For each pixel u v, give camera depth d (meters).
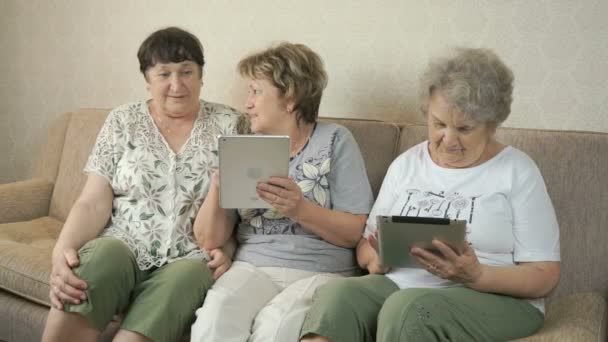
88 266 1.52
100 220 1.82
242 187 1.54
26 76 3.04
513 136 1.75
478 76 1.47
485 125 1.52
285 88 1.75
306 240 1.74
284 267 1.71
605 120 1.83
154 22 2.63
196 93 1.89
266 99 1.77
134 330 1.46
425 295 1.30
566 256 1.65
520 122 1.96
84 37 2.83
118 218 1.83
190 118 1.91
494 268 1.39
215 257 1.74
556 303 1.58
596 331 1.33
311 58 1.81
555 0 1.87
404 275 1.54
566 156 1.68
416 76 2.09
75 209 1.79
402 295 1.31
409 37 2.09
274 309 1.49
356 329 1.35
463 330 1.31
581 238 1.64
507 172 1.52
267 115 1.78
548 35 1.89
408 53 2.10
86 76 2.85
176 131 1.90
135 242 1.76
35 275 1.73
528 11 1.91
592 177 1.65
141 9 2.66
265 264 1.73
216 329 1.43
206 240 1.75
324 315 1.33
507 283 1.39
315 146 1.78
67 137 2.47
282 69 1.75
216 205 1.72
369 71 2.17
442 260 1.34
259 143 1.47
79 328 1.51
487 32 1.97
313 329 1.31
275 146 1.48
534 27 1.91
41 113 3.02
